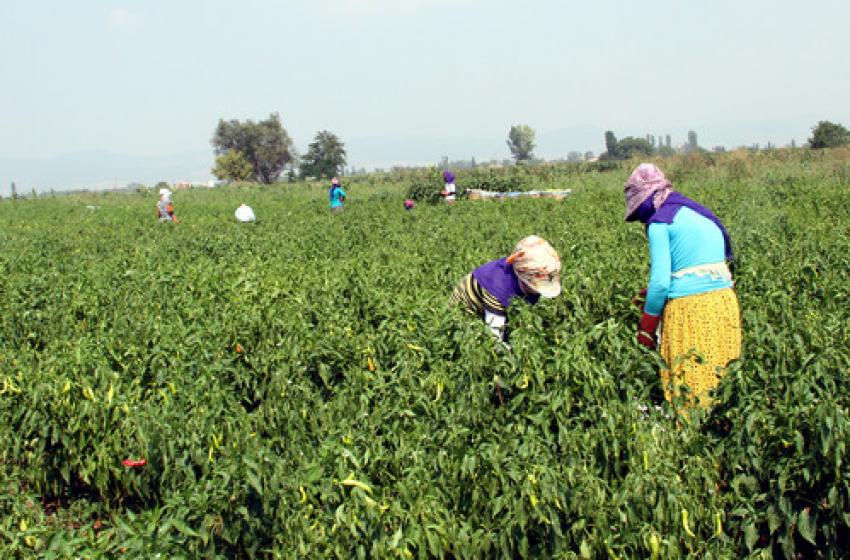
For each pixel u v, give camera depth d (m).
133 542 4.32
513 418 5.42
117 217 33.12
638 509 4.59
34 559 4.68
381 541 4.50
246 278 9.86
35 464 6.55
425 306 7.42
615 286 7.84
